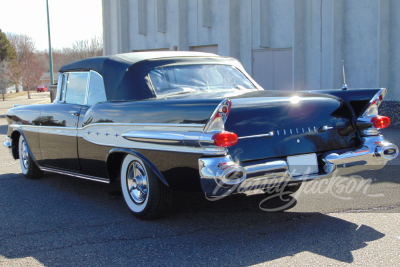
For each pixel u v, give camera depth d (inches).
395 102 461.1
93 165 165.3
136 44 786.2
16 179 223.5
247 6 613.0
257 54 615.5
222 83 166.2
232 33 624.7
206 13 654.5
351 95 145.2
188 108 123.0
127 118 143.3
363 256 112.0
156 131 132.0
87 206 168.7
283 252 116.6
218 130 116.6
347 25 519.5
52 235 135.2
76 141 171.3
